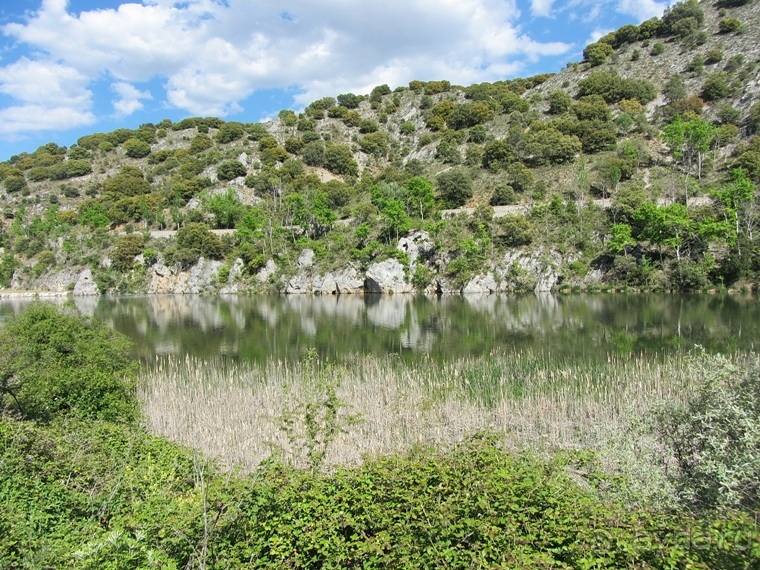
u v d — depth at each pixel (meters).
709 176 82.31
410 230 85.00
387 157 147.88
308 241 94.38
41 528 8.56
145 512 8.31
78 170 151.12
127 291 98.62
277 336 45.91
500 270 75.12
